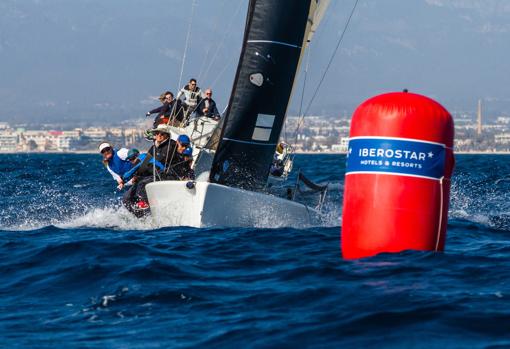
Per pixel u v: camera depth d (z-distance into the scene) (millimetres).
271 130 45938
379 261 28953
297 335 21609
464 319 22422
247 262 32219
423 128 28297
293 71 46250
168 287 27297
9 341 22344
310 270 29188
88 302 26156
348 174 29438
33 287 28609
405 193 28484
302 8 45906
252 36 45469
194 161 52062
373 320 22484
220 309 24688
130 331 22891
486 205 59375
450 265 28797
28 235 41719
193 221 43875
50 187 86688
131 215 47812
